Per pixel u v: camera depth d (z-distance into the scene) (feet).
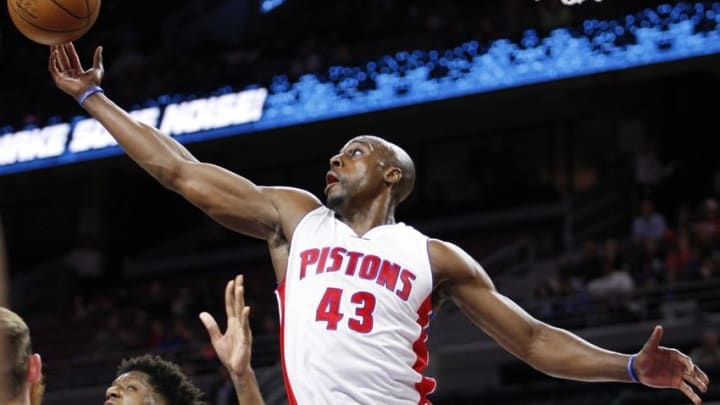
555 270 59.41
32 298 76.02
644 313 48.37
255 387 12.35
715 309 49.39
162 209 82.17
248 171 81.51
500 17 64.34
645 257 51.70
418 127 75.36
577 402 44.39
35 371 9.95
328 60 67.62
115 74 74.74
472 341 53.36
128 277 79.36
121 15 80.07
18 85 75.72
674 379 12.76
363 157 13.17
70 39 13.89
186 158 13.51
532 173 72.90
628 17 58.34
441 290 12.87
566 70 59.41
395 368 12.07
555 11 60.54
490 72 61.82
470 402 47.52
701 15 56.59
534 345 12.99
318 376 11.95
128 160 71.67
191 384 15.38
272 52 73.46
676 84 65.21
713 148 64.64
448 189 75.31
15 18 13.87
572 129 71.87
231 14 80.53
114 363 61.16
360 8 73.31
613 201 64.69
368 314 12.12
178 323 61.11
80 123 73.31
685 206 56.70
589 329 48.85
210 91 69.97
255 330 57.98
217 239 79.97
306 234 12.76
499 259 67.21
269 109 67.82
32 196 82.23
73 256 77.00
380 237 12.66
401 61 64.95
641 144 65.82
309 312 12.20
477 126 74.33
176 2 81.41
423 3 71.31
